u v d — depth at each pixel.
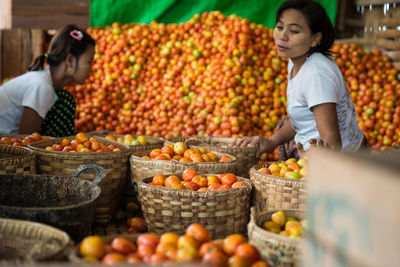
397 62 6.00
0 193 2.23
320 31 2.84
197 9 6.22
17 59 6.07
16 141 3.11
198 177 2.52
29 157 2.53
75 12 6.93
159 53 5.89
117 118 5.64
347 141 3.03
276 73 5.67
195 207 2.23
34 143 3.03
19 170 2.46
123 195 2.97
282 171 2.60
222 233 2.28
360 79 5.89
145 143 3.54
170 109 5.44
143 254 1.51
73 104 4.29
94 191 2.08
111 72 5.78
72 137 3.39
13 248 1.61
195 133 5.16
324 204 1.12
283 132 3.56
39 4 6.87
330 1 6.18
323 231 1.13
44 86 3.75
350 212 1.04
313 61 2.82
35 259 1.37
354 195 1.03
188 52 5.76
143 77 5.81
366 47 6.38
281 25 2.87
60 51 3.82
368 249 0.99
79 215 1.84
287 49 2.87
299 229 1.83
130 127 5.47
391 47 6.07
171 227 2.27
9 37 6.04
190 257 1.41
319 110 2.72
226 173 2.78
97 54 5.98
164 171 2.73
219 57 5.58
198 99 5.28
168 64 5.83
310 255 1.18
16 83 3.76
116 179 2.78
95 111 5.54
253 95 5.32
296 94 2.93
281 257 1.67
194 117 5.26
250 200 2.54
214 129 5.01
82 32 3.91
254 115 5.27
